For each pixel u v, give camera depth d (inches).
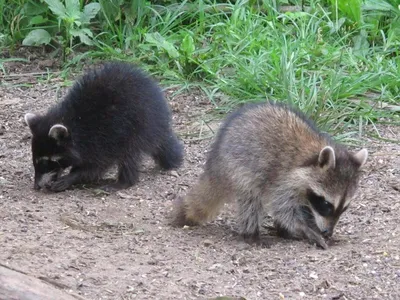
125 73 502.3
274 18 645.9
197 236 415.5
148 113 493.4
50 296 311.6
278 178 413.7
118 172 490.6
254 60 595.2
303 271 369.7
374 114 566.9
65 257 371.6
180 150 514.9
